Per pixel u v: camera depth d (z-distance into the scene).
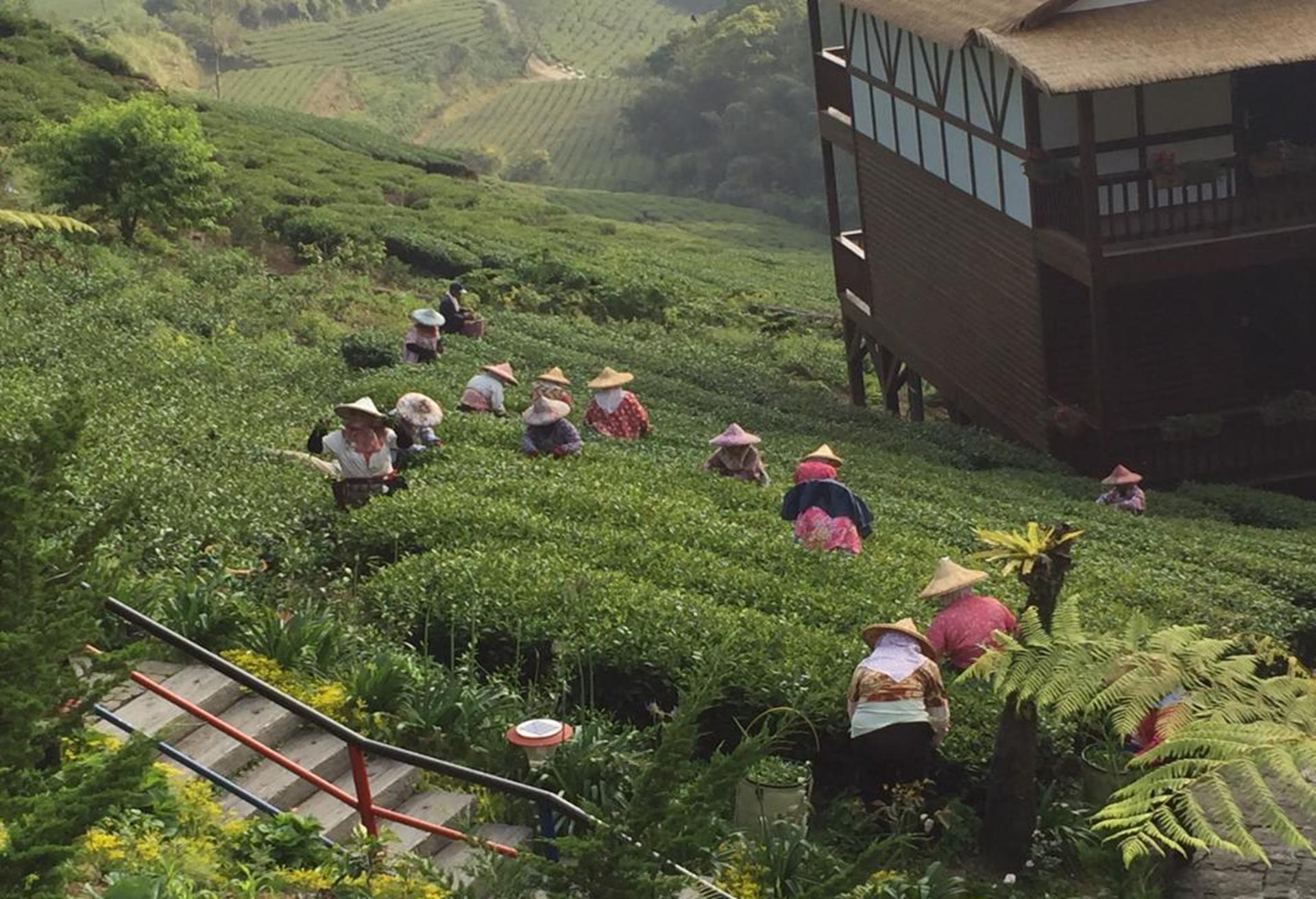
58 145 34.53
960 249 29.19
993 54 25.73
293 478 17.36
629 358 34.97
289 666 12.05
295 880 8.59
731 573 15.11
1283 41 23.30
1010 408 28.61
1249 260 24.97
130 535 14.12
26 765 6.02
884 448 27.69
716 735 12.41
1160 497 25.11
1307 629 17.58
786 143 148.12
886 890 10.02
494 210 63.66
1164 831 7.47
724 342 43.72
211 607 12.31
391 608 13.81
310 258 42.66
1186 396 28.27
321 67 199.50
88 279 28.27
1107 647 7.32
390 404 21.72
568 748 11.15
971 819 11.73
